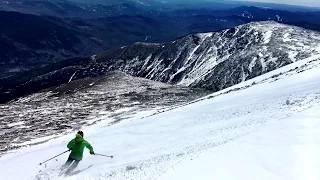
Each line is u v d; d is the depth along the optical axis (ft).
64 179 47.91
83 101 277.03
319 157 29.17
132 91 327.06
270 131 40.55
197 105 132.67
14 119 206.90
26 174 60.13
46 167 62.28
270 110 68.69
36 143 127.44
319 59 191.11
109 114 211.20
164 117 110.22
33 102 286.05
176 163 37.63
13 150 115.44
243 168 29.76
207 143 51.21
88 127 160.15
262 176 27.55
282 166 28.91
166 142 67.00
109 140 81.05
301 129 38.78
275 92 104.22
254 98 103.96
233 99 119.44
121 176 40.37
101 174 45.21
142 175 37.09
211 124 74.79
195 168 32.65
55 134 153.89
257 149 33.78
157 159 46.96
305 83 105.40
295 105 64.34
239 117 73.20
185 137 67.05
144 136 78.23
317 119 42.16
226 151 35.70
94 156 64.49
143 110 210.79
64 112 228.84
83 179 45.01
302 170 27.55
